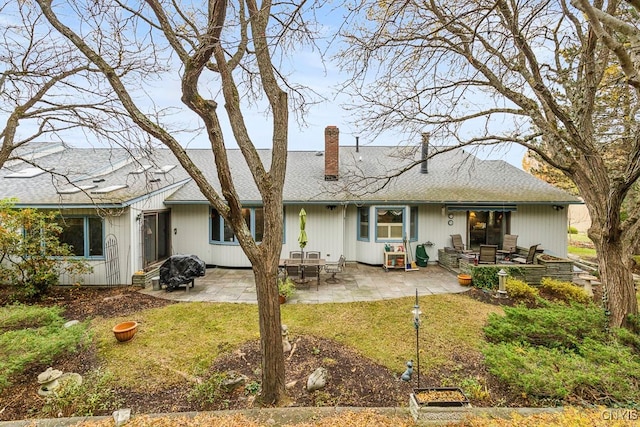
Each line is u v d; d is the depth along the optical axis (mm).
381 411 4227
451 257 12484
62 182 11883
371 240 13492
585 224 29906
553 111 6559
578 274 11547
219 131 4316
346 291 10141
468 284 10688
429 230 13961
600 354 4730
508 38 6207
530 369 4574
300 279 11383
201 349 6297
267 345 4605
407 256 13320
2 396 4871
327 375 5328
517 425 3449
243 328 7289
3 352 5133
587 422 3260
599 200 6945
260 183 4582
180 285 10438
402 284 10922
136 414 4309
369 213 13539
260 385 5027
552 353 4941
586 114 7004
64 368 5672
